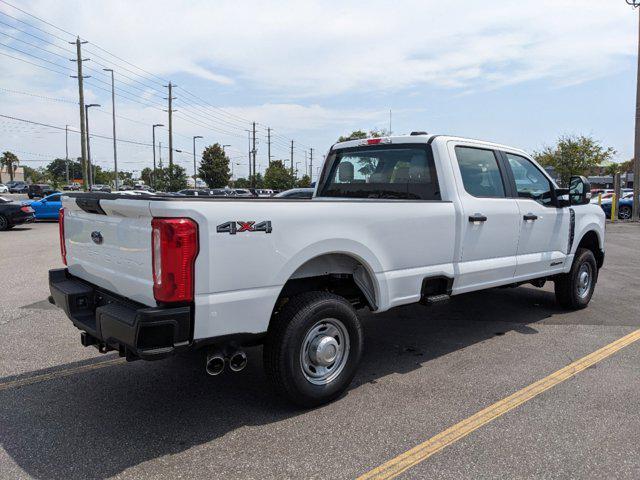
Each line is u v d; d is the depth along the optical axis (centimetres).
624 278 945
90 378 458
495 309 706
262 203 347
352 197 588
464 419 375
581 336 577
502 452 329
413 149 520
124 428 363
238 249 335
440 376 459
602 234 720
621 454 327
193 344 325
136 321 306
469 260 504
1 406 400
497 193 546
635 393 419
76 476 304
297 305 376
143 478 302
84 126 3922
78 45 3834
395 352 525
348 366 407
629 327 614
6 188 8038
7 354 520
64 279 442
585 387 432
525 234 568
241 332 343
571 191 649
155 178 6562
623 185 5775
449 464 316
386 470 310
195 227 315
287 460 321
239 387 437
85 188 3953
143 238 327
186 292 315
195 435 353
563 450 331
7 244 1480
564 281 672
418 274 455
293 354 371
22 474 306
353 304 459
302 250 369
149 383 446
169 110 5262
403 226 438
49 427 365
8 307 710
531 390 426
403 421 372
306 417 379
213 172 6938
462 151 517
